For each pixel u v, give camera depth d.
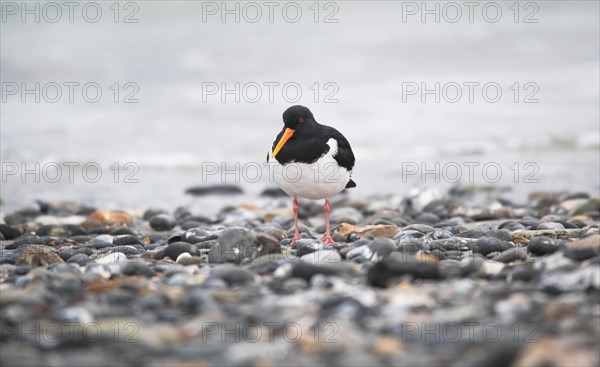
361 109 23.98
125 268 8.50
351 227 11.21
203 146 21.36
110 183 18.56
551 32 31.66
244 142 21.77
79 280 7.99
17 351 5.69
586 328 5.94
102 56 29.31
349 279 7.86
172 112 24.19
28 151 20.95
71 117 23.88
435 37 31.23
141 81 27.08
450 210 13.89
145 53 29.70
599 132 21.55
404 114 23.67
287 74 27.23
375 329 6.27
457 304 6.85
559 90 25.22
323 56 29.34
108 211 13.89
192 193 17.58
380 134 22.11
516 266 8.12
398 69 27.78
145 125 23.19
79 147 21.27
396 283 7.56
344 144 10.68
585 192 15.85
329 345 5.89
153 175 19.42
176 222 13.54
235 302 7.05
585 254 8.01
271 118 23.58
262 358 5.66
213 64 28.59
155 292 7.33
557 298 6.80
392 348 5.77
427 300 6.91
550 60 28.44
